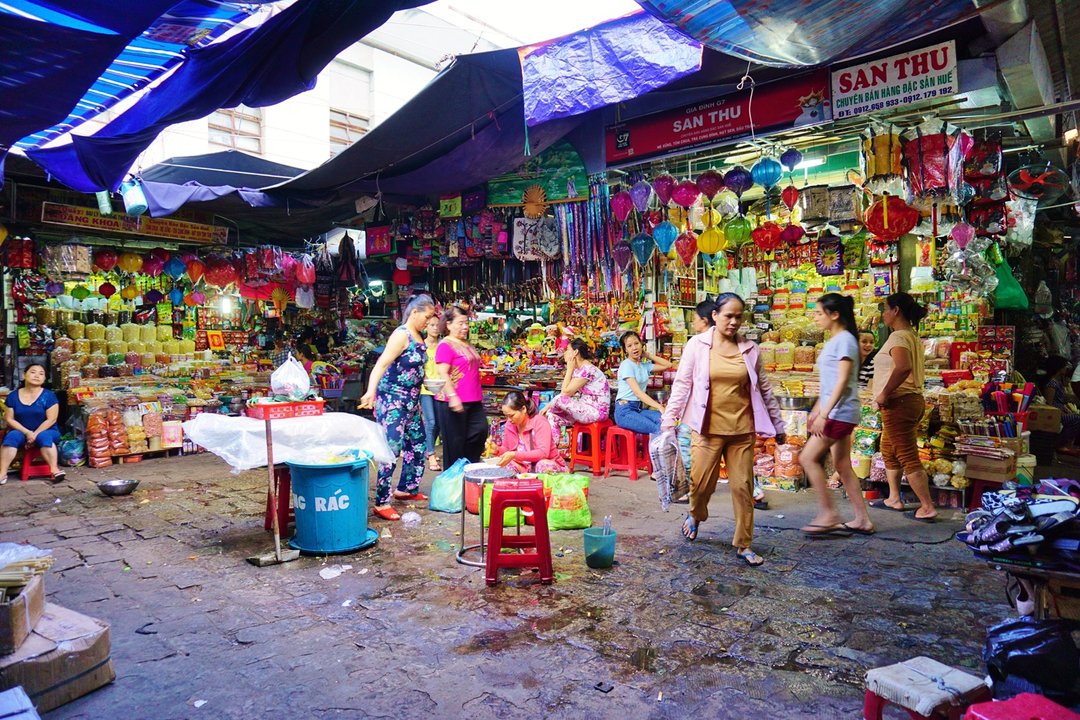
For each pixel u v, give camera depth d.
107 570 3.97
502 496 3.63
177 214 8.76
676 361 7.09
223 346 10.23
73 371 8.05
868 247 6.70
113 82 4.98
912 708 1.81
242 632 3.07
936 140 4.84
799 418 6.07
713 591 3.51
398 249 8.78
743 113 5.50
